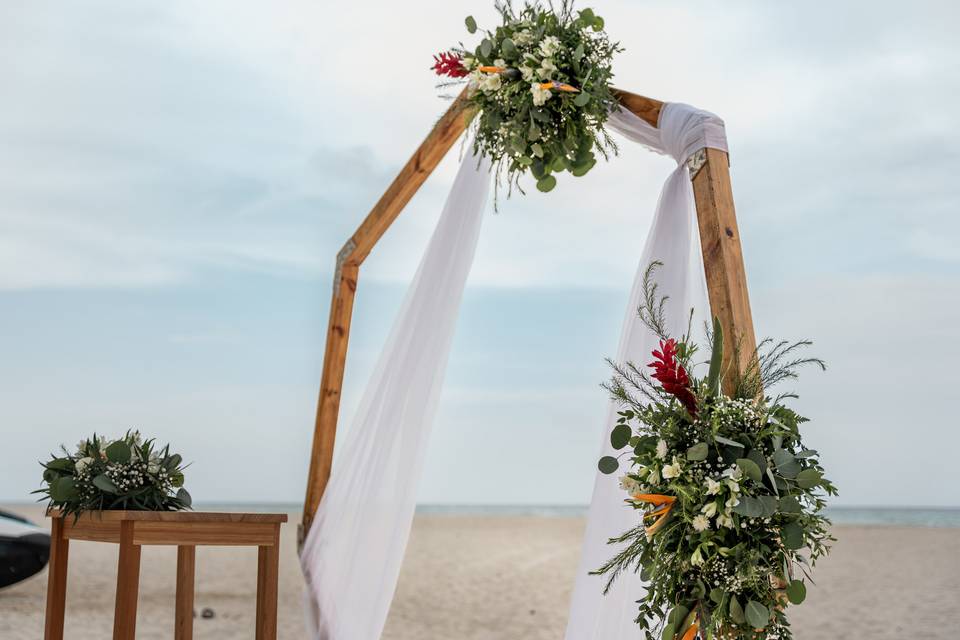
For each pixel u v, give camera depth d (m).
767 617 2.37
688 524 2.46
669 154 3.34
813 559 2.48
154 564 11.23
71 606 7.21
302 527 5.71
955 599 10.12
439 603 9.46
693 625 2.48
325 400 5.77
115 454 3.72
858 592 10.75
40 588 8.00
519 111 3.25
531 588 10.99
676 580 2.48
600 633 3.11
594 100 3.26
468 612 8.89
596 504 3.25
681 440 2.54
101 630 6.27
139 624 6.74
